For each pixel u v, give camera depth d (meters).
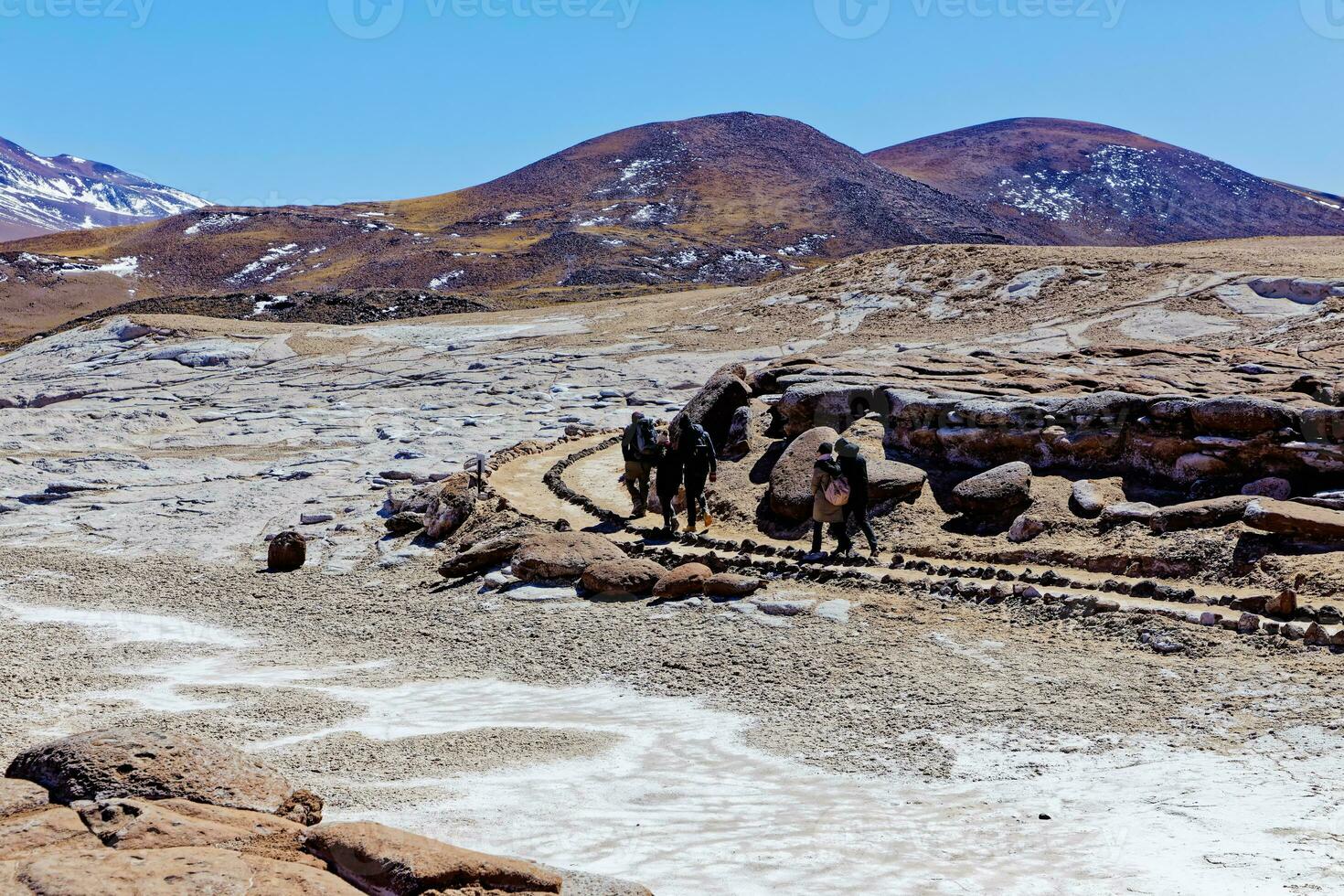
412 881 3.73
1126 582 12.62
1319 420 13.94
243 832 4.00
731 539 16.66
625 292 112.19
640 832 6.37
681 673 11.21
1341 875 5.26
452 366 45.06
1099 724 8.80
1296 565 11.91
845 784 7.58
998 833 6.31
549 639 12.95
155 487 26.30
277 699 10.55
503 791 7.32
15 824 3.81
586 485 20.91
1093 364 20.52
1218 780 7.21
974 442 16.38
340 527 21.06
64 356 54.97
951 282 46.75
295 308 85.00
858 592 13.44
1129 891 5.21
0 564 19.44
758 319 47.94
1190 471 14.66
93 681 11.39
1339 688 9.05
